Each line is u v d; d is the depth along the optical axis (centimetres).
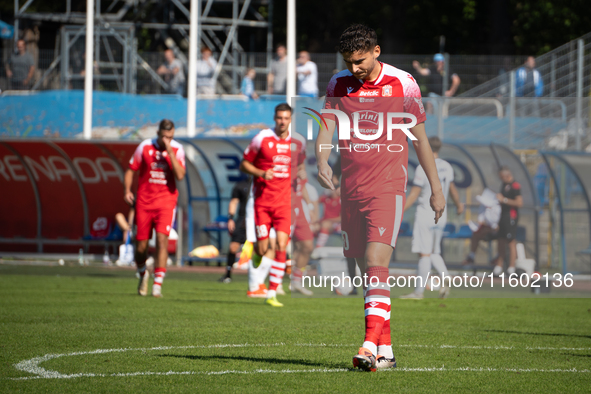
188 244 6400
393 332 2553
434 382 1673
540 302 4000
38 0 11706
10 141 6412
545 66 7262
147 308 3094
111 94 7625
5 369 1752
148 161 3553
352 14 12150
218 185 6412
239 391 1542
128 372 1733
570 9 11269
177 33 10844
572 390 1619
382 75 1820
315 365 1856
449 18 12394
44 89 8006
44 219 6950
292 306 3438
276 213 3369
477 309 3522
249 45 12200
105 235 6688
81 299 3419
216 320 2736
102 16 10388
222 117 7538
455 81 7131
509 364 1941
